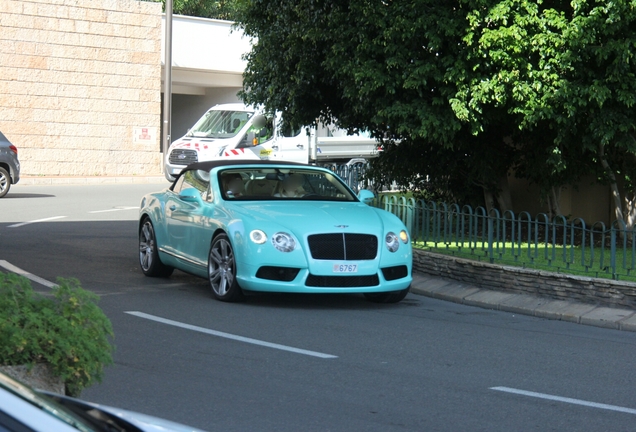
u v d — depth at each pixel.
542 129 15.47
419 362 8.23
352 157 31.41
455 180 17.55
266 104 17.31
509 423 6.37
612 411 6.76
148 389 7.08
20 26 34.16
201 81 41.56
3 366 5.38
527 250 12.65
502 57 13.20
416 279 13.06
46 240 16.53
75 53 35.44
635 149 13.83
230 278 11.09
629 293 10.60
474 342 9.23
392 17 13.70
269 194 12.02
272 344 8.84
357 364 8.09
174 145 27.41
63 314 5.78
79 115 35.66
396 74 13.92
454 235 13.50
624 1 12.60
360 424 6.26
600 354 8.81
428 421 6.37
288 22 16.14
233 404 6.70
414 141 16.41
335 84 16.20
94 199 24.89
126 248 15.95
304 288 10.66
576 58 13.03
